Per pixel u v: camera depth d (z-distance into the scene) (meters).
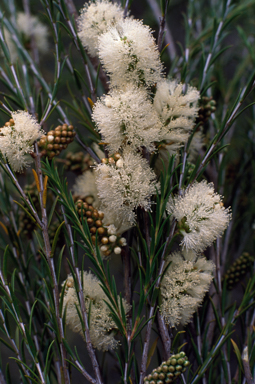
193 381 0.38
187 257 0.38
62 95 0.61
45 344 0.41
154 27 0.57
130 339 0.36
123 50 0.36
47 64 0.63
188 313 0.38
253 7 0.52
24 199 0.37
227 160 0.46
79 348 0.65
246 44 0.46
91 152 0.41
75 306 0.37
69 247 0.37
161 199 0.37
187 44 0.44
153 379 0.36
